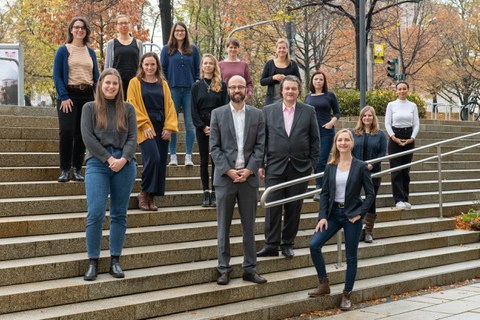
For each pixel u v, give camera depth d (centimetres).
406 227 1016
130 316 611
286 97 801
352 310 743
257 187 733
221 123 730
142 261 700
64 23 2633
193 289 682
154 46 1698
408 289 845
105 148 660
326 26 3475
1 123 925
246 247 728
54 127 974
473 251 1006
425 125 1722
